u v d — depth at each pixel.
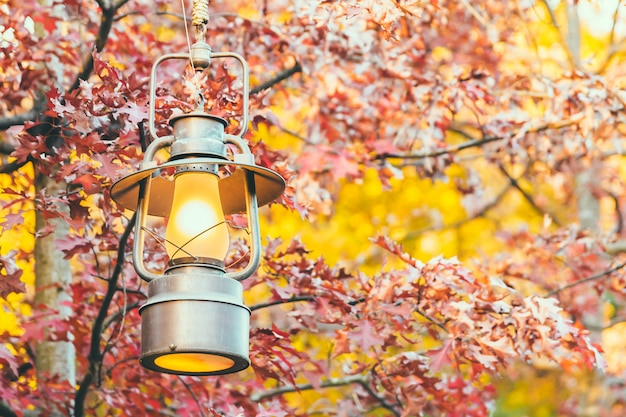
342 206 15.59
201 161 4.09
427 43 9.91
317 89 9.25
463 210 16.00
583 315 9.95
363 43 8.45
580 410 14.95
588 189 13.07
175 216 4.15
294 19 8.52
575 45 13.51
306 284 7.09
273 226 14.12
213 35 8.82
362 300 7.01
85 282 8.37
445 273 6.73
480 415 8.02
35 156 6.00
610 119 8.91
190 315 4.04
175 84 8.25
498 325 6.70
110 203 6.47
